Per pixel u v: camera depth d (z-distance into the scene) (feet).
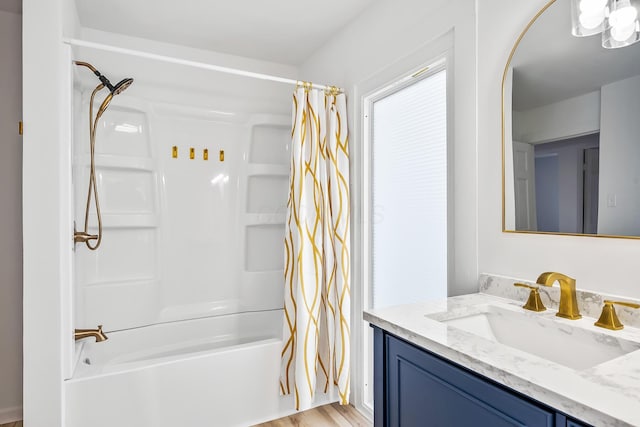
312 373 6.88
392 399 3.63
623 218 3.35
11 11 7.29
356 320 7.39
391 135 6.81
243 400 6.61
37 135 4.99
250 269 9.48
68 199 5.39
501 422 2.53
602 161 3.50
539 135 4.04
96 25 7.76
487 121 4.63
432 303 4.17
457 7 5.05
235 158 9.37
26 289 4.92
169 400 6.02
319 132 7.36
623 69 3.34
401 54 6.14
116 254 8.07
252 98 9.50
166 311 8.55
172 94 8.66
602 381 2.25
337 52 8.07
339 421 6.83
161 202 8.54
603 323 3.21
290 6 7.06
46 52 5.05
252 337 9.20
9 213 7.30
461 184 4.99
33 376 4.94
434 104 5.86
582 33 3.51
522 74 4.21
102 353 7.48
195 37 8.33
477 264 4.78
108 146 7.99
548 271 3.97
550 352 3.43
